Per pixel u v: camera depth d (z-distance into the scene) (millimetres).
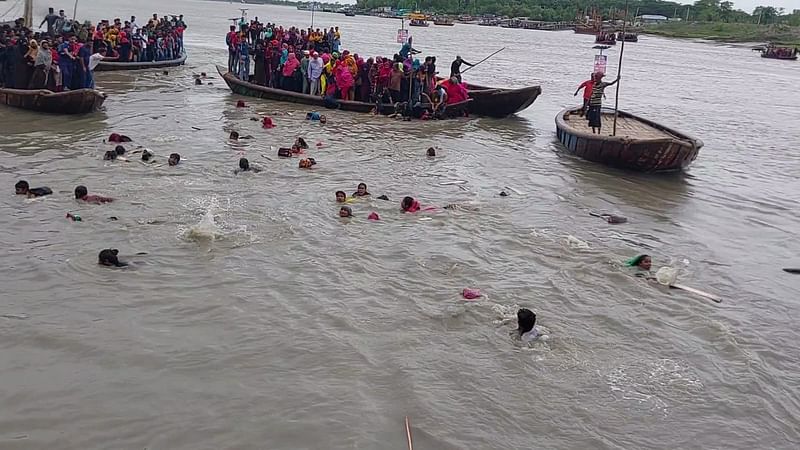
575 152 20047
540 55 68312
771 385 8242
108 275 9883
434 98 25375
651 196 16516
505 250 11992
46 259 10289
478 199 14914
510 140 22281
